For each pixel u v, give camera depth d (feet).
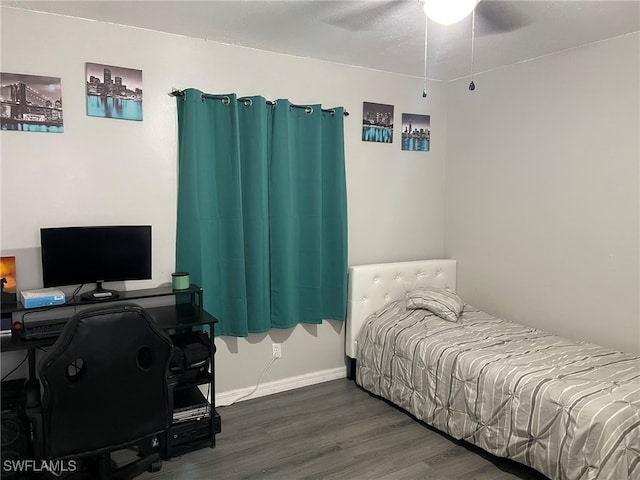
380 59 11.19
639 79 9.19
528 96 11.27
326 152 11.39
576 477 6.81
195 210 9.52
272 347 11.12
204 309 9.83
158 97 9.42
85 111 8.75
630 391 7.19
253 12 8.34
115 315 6.02
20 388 7.80
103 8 8.16
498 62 11.45
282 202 10.55
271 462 8.22
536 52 10.61
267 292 10.57
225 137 9.90
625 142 9.48
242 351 10.73
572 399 7.07
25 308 7.55
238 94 10.25
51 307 7.77
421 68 12.00
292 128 10.83
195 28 9.12
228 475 7.83
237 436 9.11
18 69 8.14
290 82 10.87
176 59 9.52
